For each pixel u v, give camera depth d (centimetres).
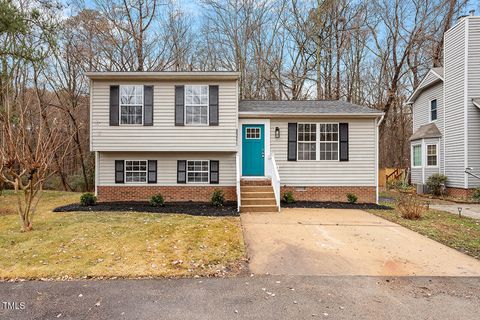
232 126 1117
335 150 1200
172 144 1112
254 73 2273
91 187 1928
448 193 1497
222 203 1102
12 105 1149
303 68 2298
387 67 2294
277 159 1199
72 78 1966
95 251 557
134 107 1111
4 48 1202
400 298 390
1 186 1385
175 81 1116
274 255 560
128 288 418
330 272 481
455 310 358
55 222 777
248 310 358
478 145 1378
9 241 611
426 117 1766
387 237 680
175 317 342
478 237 681
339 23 2225
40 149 752
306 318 339
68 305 369
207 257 540
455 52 1468
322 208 1058
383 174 2022
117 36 2003
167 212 952
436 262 525
